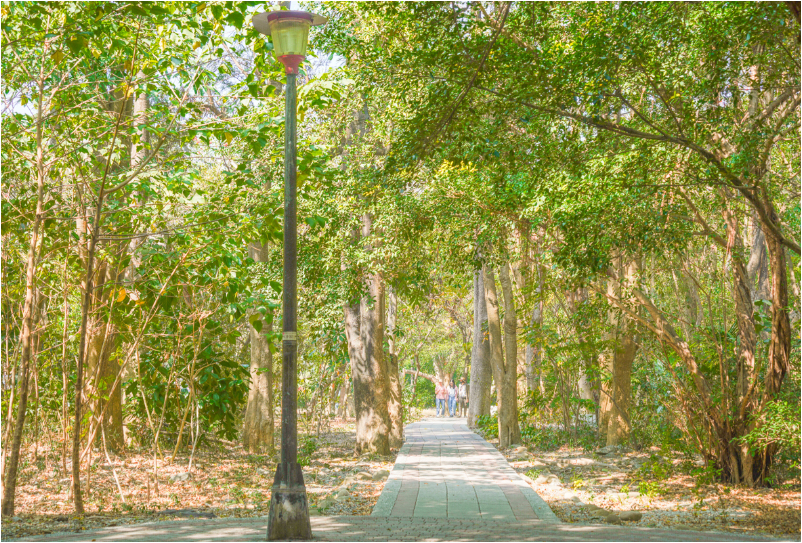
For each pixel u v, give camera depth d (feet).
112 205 36.86
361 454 60.18
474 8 34.22
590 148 36.91
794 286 55.01
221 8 31.94
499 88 33.42
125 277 49.52
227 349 66.13
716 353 46.47
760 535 28.53
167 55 33.06
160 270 38.65
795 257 59.16
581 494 40.55
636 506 36.65
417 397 150.51
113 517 31.86
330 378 82.33
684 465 48.49
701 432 45.78
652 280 56.70
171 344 47.47
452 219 47.03
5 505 30.81
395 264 53.98
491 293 70.23
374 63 36.55
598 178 34.65
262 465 51.70
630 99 35.86
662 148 33.55
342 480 45.57
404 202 46.68
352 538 25.73
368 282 58.03
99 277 42.50
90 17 29.99
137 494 38.32
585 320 57.72
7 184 37.52
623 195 33.73
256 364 59.88
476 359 95.71
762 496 39.17
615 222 34.40
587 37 30.83
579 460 56.34
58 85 32.45
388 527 28.81
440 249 51.24
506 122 35.29
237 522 30.60
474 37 31.58
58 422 48.85
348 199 48.65
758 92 37.47
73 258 37.14
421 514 32.65
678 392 45.55
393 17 35.86
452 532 27.17
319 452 63.31
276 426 74.95
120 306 40.09
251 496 38.63
